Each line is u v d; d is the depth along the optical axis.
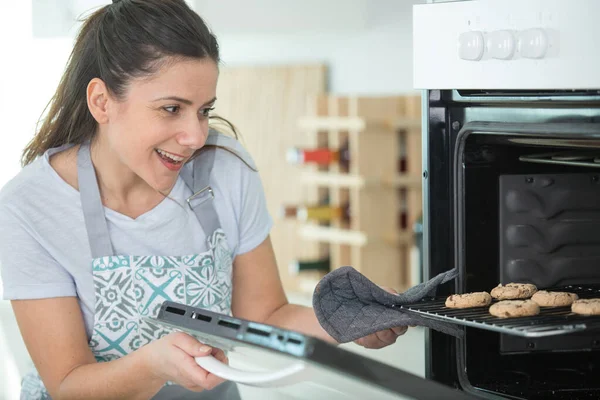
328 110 3.79
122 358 1.39
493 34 1.18
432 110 1.34
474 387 1.32
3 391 2.48
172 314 1.21
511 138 1.26
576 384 1.33
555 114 1.16
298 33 4.20
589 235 1.41
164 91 1.36
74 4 4.30
